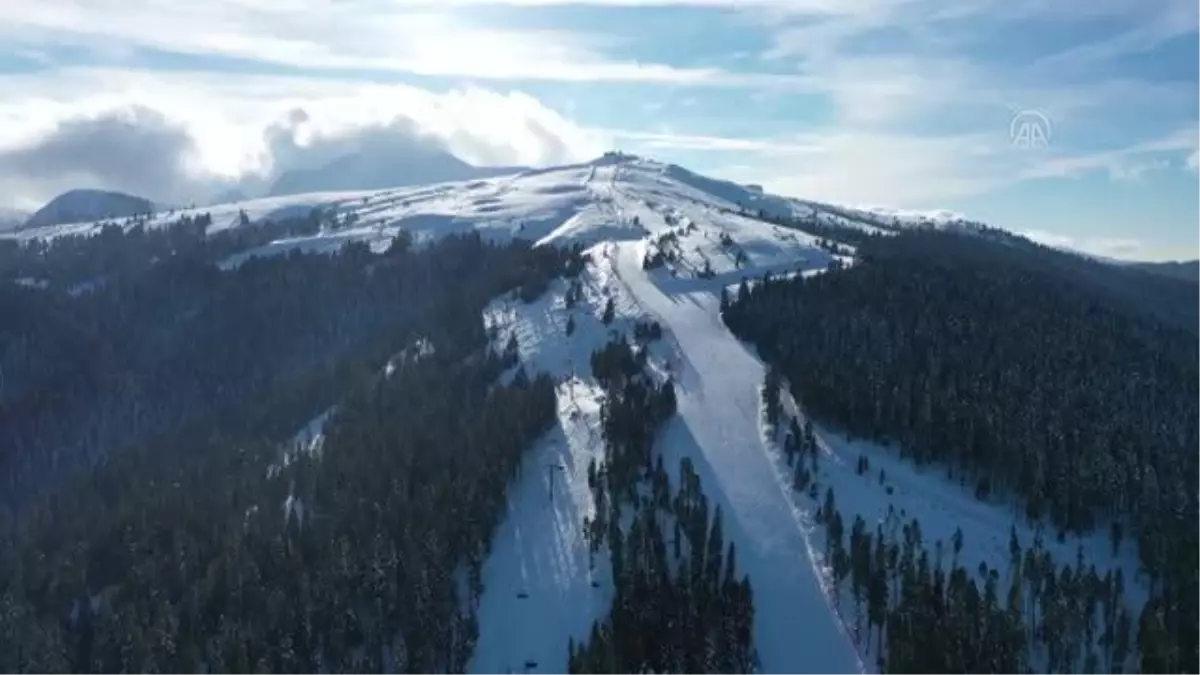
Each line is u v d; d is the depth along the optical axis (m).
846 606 162.38
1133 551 180.75
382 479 191.12
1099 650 157.38
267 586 167.62
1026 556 164.75
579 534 179.25
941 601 153.88
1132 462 190.25
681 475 190.62
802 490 189.38
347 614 158.38
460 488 182.12
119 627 165.62
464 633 157.12
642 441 197.38
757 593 166.00
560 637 159.00
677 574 163.12
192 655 155.62
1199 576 161.88
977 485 191.25
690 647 149.75
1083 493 183.50
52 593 184.12
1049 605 157.00
